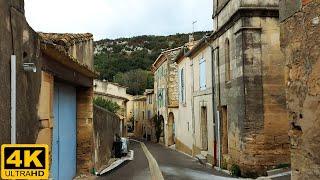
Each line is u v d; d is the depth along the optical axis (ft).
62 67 34.53
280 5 31.12
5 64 20.02
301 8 27.99
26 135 23.39
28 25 23.82
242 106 49.55
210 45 66.39
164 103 136.15
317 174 26.08
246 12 49.26
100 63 263.29
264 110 49.03
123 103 141.69
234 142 53.16
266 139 48.75
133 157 81.97
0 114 19.34
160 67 145.89
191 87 89.66
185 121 99.66
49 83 29.99
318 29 26.03
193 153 86.69
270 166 48.44
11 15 20.80
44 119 28.35
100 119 59.06
